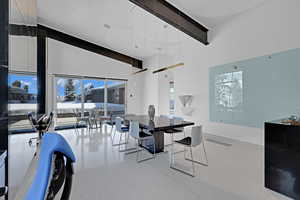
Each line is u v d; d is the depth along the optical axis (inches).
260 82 155.2
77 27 226.4
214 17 179.9
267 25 150.1
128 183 91.6
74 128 251.8
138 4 143.4
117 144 167.3
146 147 152.3
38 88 225.0
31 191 22.1
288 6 136.5
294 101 132.4
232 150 145.0
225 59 186.9
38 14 199.0
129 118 165.6
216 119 197.5
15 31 99.5
